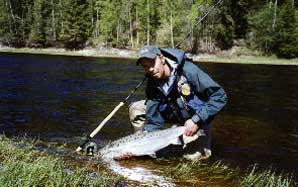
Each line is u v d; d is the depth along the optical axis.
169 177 2.51
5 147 2.90
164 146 2.79
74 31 34.56
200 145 2.98
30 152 2.82
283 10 31.91
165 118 2.96
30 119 4.40
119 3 35.88
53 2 36.53
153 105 2.90
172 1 34.03
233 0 32.53
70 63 17.31
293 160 2.99
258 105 5.88
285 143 3.48
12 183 2.05
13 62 16.52
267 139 3.62
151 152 2.82
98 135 3.65
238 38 33.09
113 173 2.54
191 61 2.75
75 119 4.43
